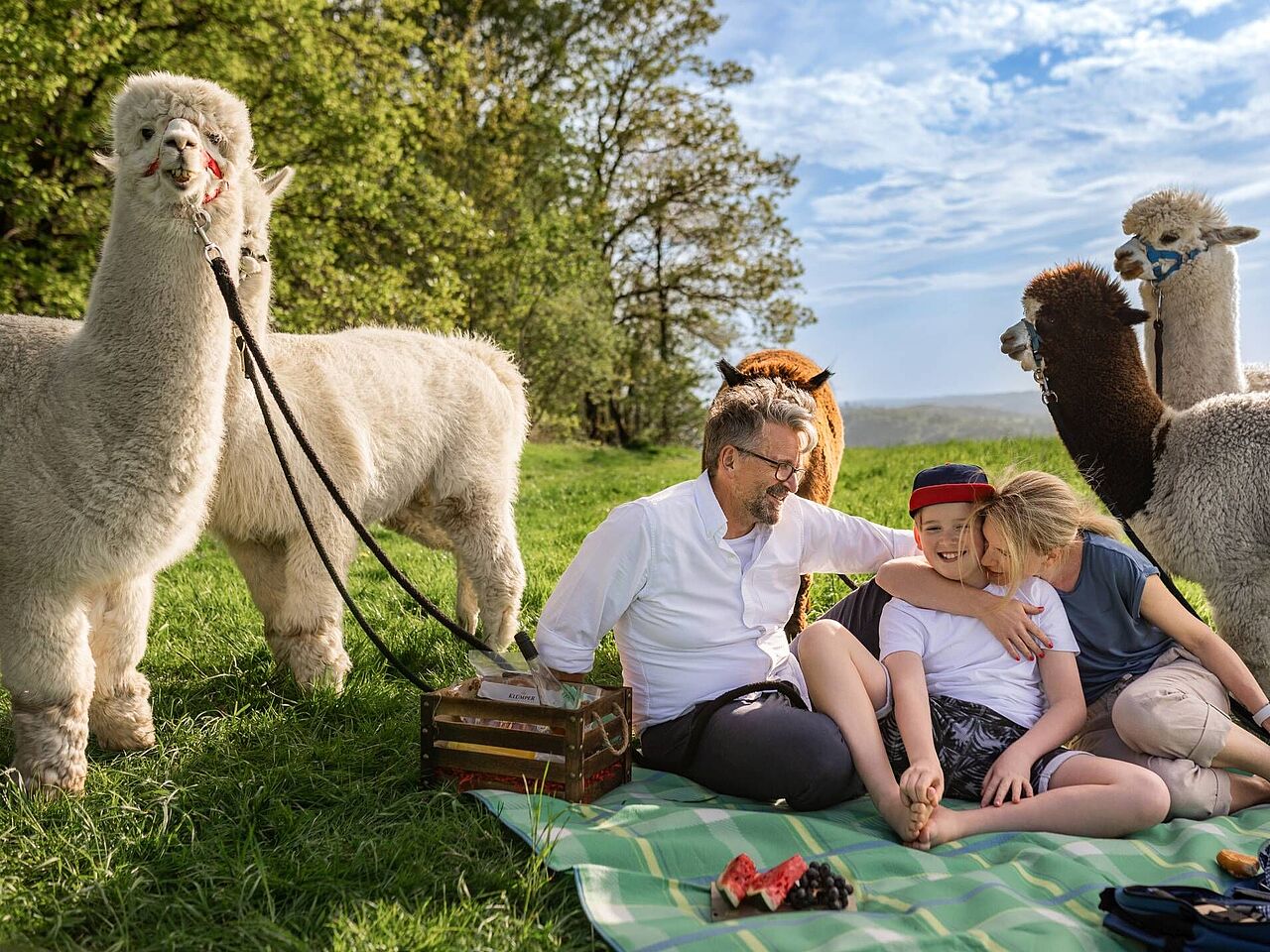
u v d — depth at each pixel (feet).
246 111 10.62
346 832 9.25
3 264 39.50
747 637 10.76
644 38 86.02
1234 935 7.06
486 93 72.13
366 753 11.14
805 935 7.53
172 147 9.59
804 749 9.74
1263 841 9.30
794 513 11.10
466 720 10.18
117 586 11.11
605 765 10.19
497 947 7.34
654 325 95.30
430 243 51.85
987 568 10.53
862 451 52.90
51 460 9.82
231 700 13.28
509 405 16.85
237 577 22.09
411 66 54.19
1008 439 45.11
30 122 39.83
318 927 7.61
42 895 8.13
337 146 47.47
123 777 10.57
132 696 11.41
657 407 96.48
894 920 7.73
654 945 7.25
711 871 8.73
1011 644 10.31
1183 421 12.29
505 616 16.29
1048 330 12.73
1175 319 14.11
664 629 10.64
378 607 18.47
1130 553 10.62
